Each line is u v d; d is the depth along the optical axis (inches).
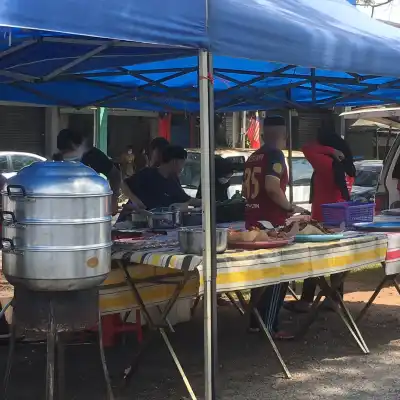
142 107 286.8
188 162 452.4
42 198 121.0
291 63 144.3
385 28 196.9
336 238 173.8
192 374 181.9
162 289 167.5
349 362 193.5
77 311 131.1
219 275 144.6
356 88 276.7
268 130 203.9
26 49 161.0
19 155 582.2
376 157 689.6
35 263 122.2
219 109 298.7
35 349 203.9
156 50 150.1
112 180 232.5
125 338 209.3
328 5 188.1
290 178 295.6
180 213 195.9
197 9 129.4
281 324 235.1
